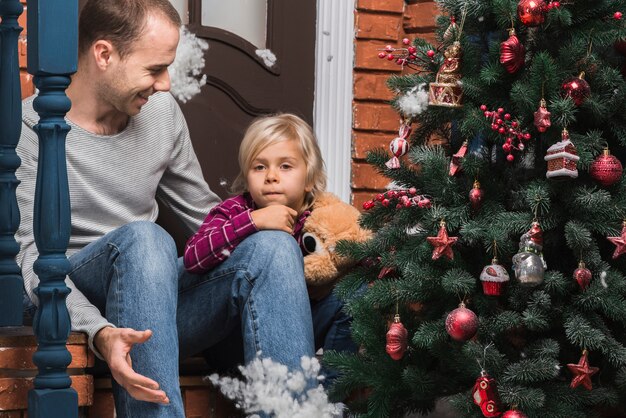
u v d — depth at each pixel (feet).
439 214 7.35
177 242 9.99
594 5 7.31
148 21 7.59
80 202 7.91
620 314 7.09
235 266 7.41
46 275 6.32
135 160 8.15
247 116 10.76
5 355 6.83
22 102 7.96
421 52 7.88
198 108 10.51
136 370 6.74
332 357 7.67
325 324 8.22
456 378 7.70
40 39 6.16
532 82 7.12
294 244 7.46
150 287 6.84
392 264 7.61
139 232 7.00
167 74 7.84
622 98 7.25
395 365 7.73
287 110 10.88
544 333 7.55
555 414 7.15
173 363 6.81
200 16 10.49
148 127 8.27
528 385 7.25
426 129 8.06
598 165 7.11
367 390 8.27
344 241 7.77
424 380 7.54
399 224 7.77
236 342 8.04
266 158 7.98
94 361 7.00
